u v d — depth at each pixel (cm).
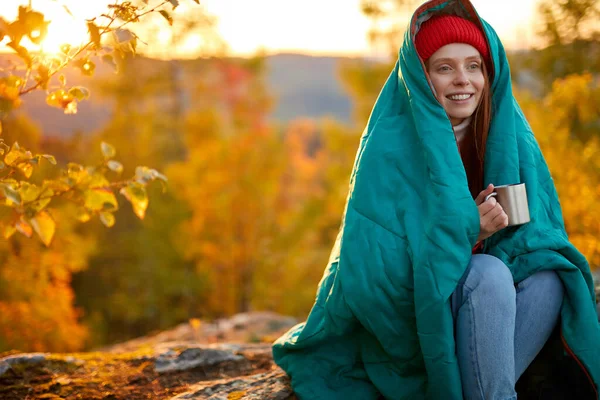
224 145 1351
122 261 1527
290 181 2016
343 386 204
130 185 231
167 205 1492
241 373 249
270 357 262
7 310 827
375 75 1409
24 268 855
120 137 1641
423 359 187
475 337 174
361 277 182
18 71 212
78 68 199
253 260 1365
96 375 246
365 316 184
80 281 1541
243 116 1958
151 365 253
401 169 189
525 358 187
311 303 1397
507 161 195
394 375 194
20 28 169
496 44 205
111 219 229
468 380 177
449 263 173
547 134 715
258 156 1359
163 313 1409
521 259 187
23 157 205
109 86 1984
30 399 225
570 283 184
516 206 180
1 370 242
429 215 178
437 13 202
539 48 1303
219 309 1377
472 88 200
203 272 1365
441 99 200
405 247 180
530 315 184
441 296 172
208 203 1318
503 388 175
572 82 783
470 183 211
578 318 183
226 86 2061
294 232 1396
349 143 1448
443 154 183
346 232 188
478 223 177
